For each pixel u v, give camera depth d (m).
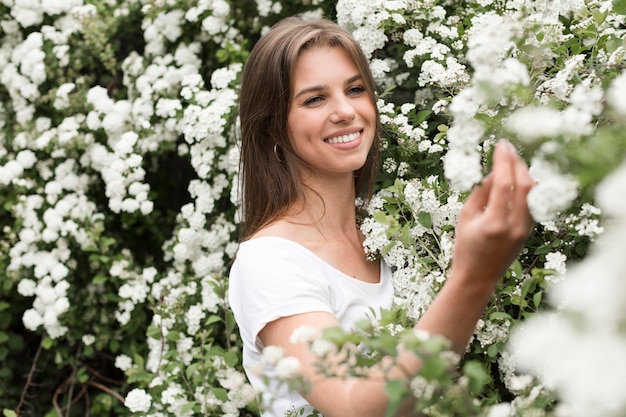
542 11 2.04
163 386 2.72
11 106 3.74
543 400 1.31
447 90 2.10
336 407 1.28
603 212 1.38
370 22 2.41
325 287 1.72
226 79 2.92
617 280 0.63
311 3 3.08
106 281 3.51
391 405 1.00
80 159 3.48
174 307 2.90
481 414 1.09
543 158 0.96
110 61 3.52
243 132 2.00
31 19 3.57
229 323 2.51
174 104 3.08
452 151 1.04
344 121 1.84
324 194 1.91
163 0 3.30
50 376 3.74
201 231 3.10
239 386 1.82
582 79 1.70
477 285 1.08
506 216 1.02
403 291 1.86
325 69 1.85
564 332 0.69
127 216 3.56
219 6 3.16
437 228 1.93
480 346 1.71
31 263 3.42
